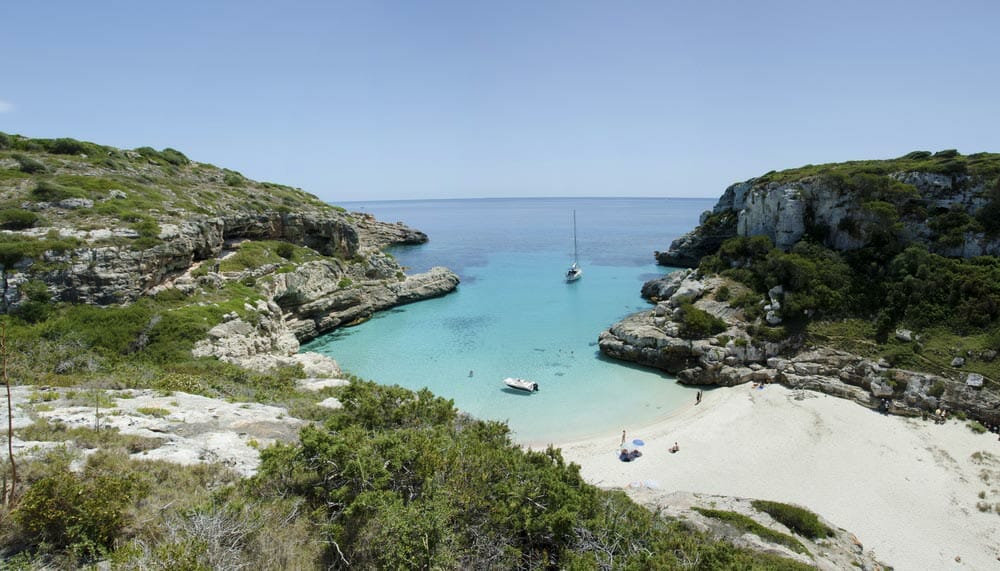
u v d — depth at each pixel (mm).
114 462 13094
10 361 25172
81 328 31812
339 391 29672
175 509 11328
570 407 37156
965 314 37312
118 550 9109
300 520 11930
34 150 59031
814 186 54688
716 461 29141
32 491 9797
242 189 79250
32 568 8812
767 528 19250
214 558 9328
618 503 17141
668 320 47000
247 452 16312
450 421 20469
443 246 135625
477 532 12250
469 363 46000
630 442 31531
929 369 34500
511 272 92438
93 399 19375
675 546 13992
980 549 22109
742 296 47438
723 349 41125
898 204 48875
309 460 14070
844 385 36344
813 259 49188
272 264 53594
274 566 10258
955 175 47750
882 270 45156
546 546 13070
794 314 43000
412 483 13578
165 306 38250
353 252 75625
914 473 27281
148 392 22547
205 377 28625
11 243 33000
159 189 57625
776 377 39094
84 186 46875
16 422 15305
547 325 57875
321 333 55688
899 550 22109
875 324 40094
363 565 10922
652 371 43875
